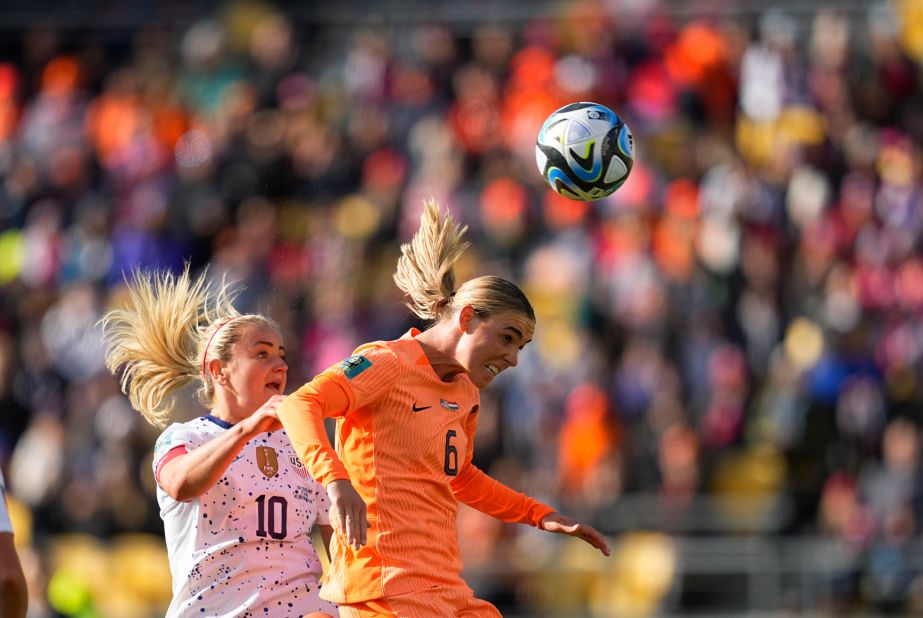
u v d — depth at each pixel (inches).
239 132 2138.3
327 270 1946.4
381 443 663.1
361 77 2204.7
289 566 716.7
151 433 1681.8
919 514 1547.7
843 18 2203.5
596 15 2246.6
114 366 775.7
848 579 1523.1
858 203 1941.4
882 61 2139.5
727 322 1779.0
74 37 2373.3
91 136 2207.2
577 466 1625.2
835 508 1582.2
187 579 706.8
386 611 652.1
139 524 1637.6
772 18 2214.6
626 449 1636.3
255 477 721.0
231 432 656.4
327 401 637.9
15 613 589.3
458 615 676.7
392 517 659.4
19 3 2426.2
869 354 1713.8
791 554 1545.3
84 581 1584.6
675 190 1985.7
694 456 1600.6
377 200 2016.5
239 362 735.1
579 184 806.5
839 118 2076.8
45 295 1946.4
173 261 1989.4
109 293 1959.9
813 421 1660.9
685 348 1732.3
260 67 2287.2
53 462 1699.1
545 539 1571.1
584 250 1877.5
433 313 701.9
